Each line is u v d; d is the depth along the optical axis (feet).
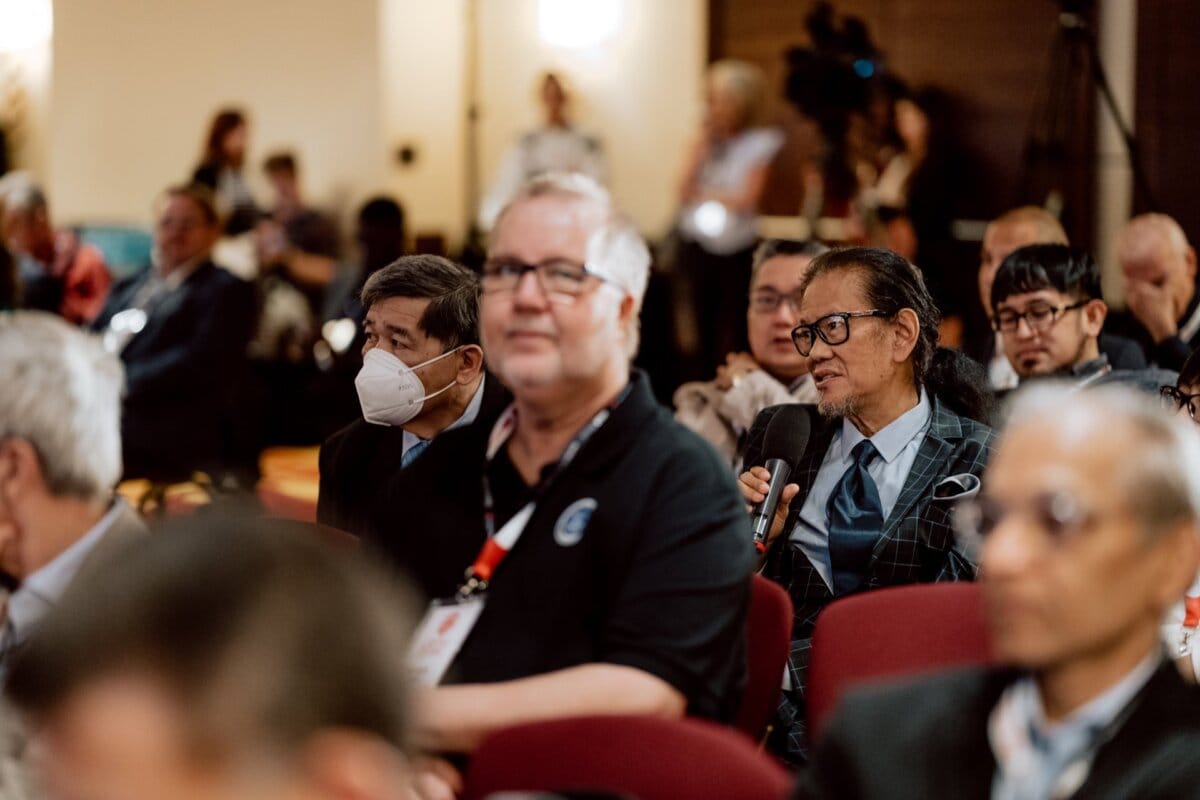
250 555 4.91
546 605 11.34
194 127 49.62
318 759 4.69
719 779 9.14
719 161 39.52
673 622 10.97
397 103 46.78
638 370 11.94
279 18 47.98
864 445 15.55
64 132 51.72
